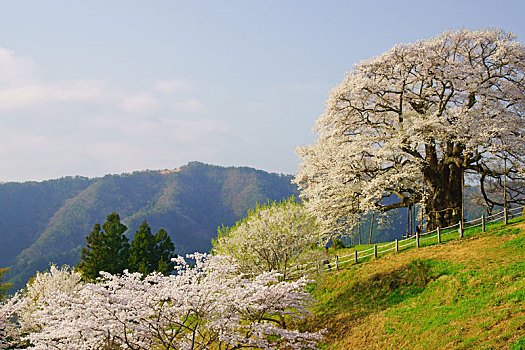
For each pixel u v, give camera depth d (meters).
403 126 30.33
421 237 29.92
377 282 24.16
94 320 14.66
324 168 32.97
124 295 15.27
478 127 28.23
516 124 29.23
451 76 28.86
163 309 15.12
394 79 31.12
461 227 27.14
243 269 24.22
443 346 15.59
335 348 19.94
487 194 36.59
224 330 15.71
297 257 25.41
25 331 23.48
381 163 30.70
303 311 18.36
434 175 31.12
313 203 32.22
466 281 19.67
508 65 29.58
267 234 24.72
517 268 19.02
